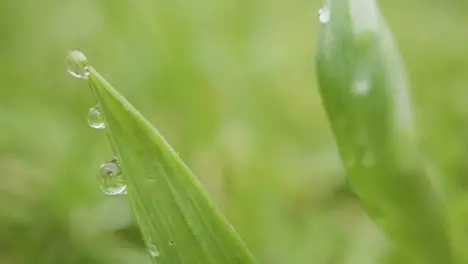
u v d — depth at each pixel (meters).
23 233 0.21
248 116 0.27
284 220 0.22
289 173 0.24
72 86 0.27
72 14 0.30
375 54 0.12
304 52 0.31
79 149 0.24
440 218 0.12
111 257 0.20
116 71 0.28
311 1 0.33
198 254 0.12
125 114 0.12
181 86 0.26
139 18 0.28
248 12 0.30
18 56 0.29
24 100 0.27
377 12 0.12
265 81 0.29
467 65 0.30
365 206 0.12
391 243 0.12
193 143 0.25
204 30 0.29
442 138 0.25
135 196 0.12
